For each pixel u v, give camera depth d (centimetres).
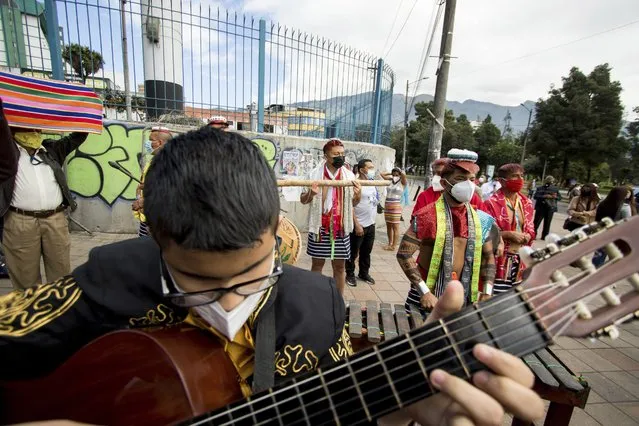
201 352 92
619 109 3678
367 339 206
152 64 692
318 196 368
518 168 323
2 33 570
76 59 652
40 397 98
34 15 635
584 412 257
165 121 645
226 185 71
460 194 214
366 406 84
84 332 102
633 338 375
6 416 100
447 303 88
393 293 466
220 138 78
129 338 91
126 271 98
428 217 229
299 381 87
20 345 92
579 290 81
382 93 866
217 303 82
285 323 99
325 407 86
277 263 96
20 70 591
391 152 907
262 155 83
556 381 161
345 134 812
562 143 3794
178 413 85
